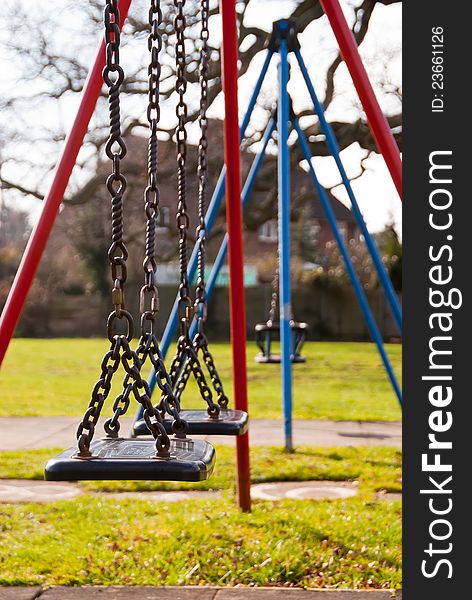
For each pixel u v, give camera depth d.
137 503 4.42
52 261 24.55
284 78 5.54
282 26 5.46
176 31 2.72
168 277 24.94
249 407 8.96
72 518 4.11
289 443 5.91
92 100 3.08
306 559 3.38
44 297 23.53
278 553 3.42
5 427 7.57
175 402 2.22
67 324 23.36
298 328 8.09
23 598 2.94
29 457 5.89
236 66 3.75
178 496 4.68
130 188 15.63
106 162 14.66
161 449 1.88
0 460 5.76
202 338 3.11
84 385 11.73
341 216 33.75
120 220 1.82
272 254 25.86
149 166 2.08
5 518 4.10
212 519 3.98
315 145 12.80
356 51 3.20
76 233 23.00
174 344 17.80
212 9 11.20
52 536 3.74
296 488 4.82
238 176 3.86
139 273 21.97
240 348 3.98
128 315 1.86
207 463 1.90
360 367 14.37
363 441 6.53
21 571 3.25
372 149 12.90
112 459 1.85
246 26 11.88
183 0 2.73
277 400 9.73
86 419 1.88
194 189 16.02
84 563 3.34
